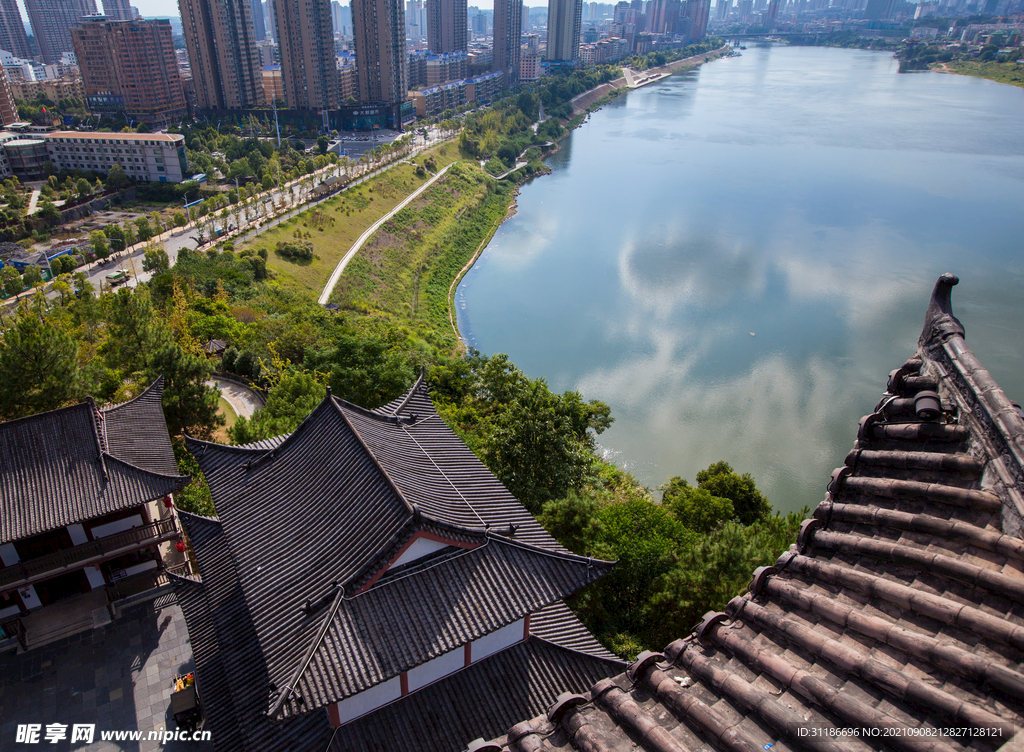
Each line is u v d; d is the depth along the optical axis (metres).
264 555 26.78
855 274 129.25
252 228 152.25
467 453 34.75
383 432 32.41
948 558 11.31
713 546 36.38
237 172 197.00
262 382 70.94
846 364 101.94
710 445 85.81
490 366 68.50
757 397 95.31
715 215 166.50
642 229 161.62
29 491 37.41
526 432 47.09
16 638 39.59
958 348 13.52
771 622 12.24
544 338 115.94
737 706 11.19
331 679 21.70
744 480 62.12
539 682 26.97
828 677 11.03
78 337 74.50
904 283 124.31
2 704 36.00
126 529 41.22
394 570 24.72
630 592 38.62
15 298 120.75
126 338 60.66
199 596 33.56
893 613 11.42
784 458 83.38
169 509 45.06
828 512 13.81
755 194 178.75
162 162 194.88
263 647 23.25
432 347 99.56
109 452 40.69
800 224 155.75
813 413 91.25
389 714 24.89
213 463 32.78
